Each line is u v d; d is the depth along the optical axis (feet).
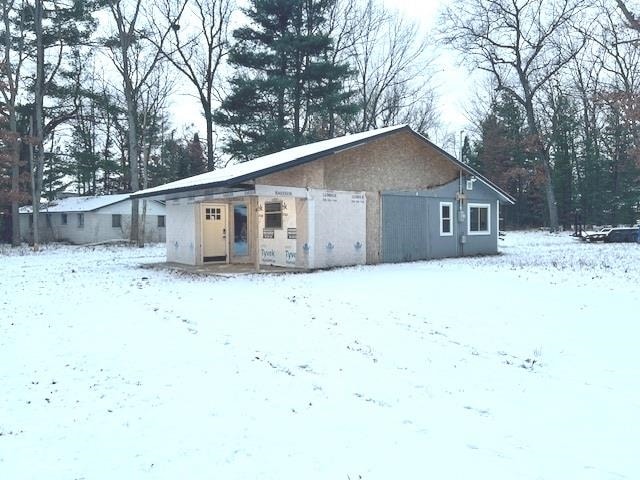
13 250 90.43
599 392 18.53
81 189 172.45
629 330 26.32
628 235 94.17
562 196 157.07
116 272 52.19
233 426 15.24
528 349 23.57
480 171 171.53
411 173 60.70
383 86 139.54
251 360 21.57
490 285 39.32
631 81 103.96
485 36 123.24
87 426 15.31
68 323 27.86
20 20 98.68
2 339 24.63
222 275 48.26
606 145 152.56
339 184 54.60
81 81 114.73
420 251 61.46
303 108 118.62
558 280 41.65
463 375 20.25
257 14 112.47
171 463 13.05
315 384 18.93
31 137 95.81
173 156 168.55
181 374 19.85
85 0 101.14
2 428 15.20
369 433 14.84
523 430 15.28
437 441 14.40
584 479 12.37
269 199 58.18
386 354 22.66
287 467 12.80
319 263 52.80
